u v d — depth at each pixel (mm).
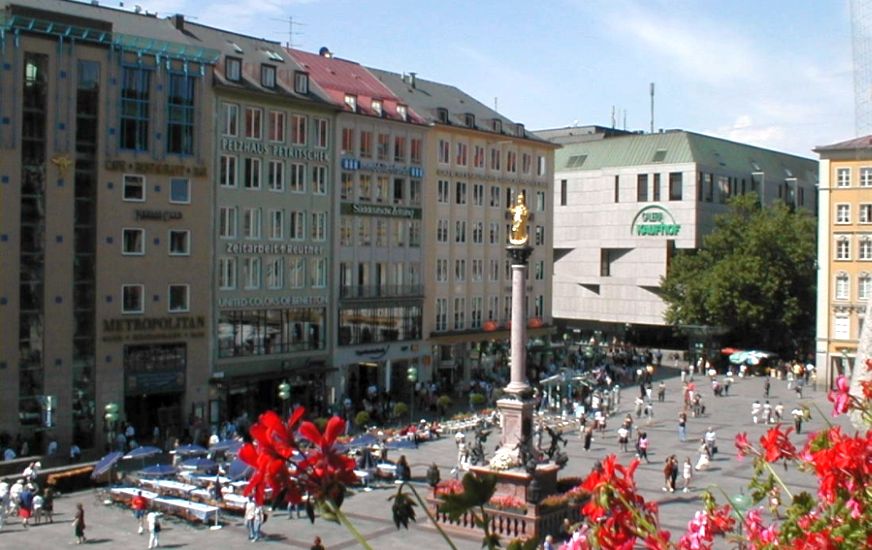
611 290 127750
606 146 131125
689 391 78438
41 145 59000
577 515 42844
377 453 56406
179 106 65562
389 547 39906
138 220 63406
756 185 131125
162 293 64875
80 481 50312
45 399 58812
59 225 59688
